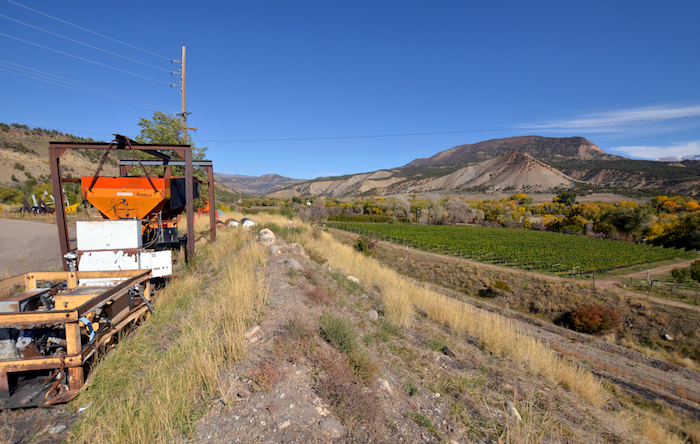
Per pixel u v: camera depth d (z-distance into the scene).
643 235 55.44
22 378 3.70
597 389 7.43
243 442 3.08
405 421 4.05
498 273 28.97
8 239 13.54
